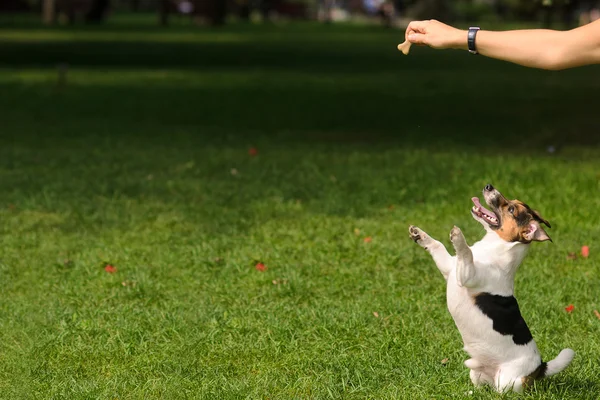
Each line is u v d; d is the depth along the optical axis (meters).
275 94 22.97
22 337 6.78
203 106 20.45
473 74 29.38
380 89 24.38
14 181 12.05
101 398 5.71
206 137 16.08
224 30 53.16
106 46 37.72
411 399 5.66
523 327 5.30
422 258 8.87
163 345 6.62
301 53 36.84
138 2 92.50
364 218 10.43
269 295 7.83
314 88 24.53
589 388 5.78
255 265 8.61
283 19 77.94
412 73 29.52
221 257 8.92
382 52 38.50
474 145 15.25
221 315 7.26
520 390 5.30
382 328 6.97
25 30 47.19
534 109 19.95
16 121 17.77
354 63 33.12
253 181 12.29
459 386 5.76
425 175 12.28
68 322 7.08
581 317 7.22
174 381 5.95
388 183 11.93
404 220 10.33
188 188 11.80
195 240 9.51
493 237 5.25
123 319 7.10
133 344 6.58
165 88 23.98
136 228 9.96
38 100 21.02
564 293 7.77
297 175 12.64
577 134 16.25
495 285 5.21
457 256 5.04
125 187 11.80
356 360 6.28
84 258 8.87
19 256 8.95
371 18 80.56
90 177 12.43
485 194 5.24
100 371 6.24
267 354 6.48
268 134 16.59
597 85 25.41
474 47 4.30
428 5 54.16
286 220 10.32
